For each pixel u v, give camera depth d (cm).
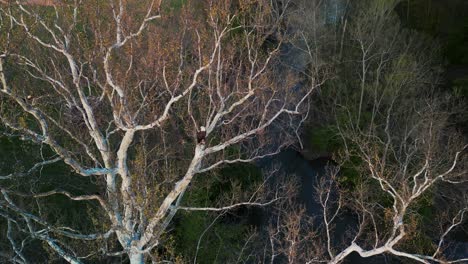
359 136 2741
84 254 1697
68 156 1360
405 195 1462
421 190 1407
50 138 1337
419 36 3322
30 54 1989
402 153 2705
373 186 2594
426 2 3456
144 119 1783
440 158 2334
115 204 1462
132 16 1805
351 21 3284
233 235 2362
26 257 1886
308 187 3031
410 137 2873
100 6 1691
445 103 2970
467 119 3003
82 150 2089
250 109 2270
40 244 1920
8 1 1422
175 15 2172
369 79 3200
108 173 1459
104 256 1744
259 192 2361
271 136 3089
